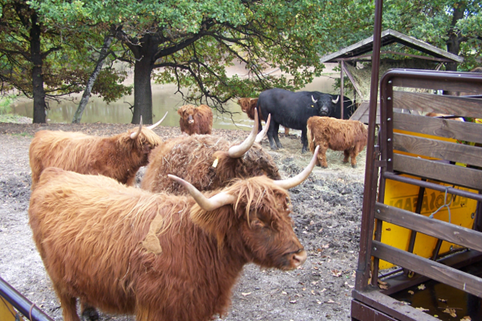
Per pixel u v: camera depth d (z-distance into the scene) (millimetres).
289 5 14445
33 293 4242
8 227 5934
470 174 2322
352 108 12516
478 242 2197
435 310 2979
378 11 2518
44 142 6039
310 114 11266
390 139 2750
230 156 4031
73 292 3043
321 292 4289
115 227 2773
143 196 2988
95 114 27672
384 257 2709
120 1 12352
